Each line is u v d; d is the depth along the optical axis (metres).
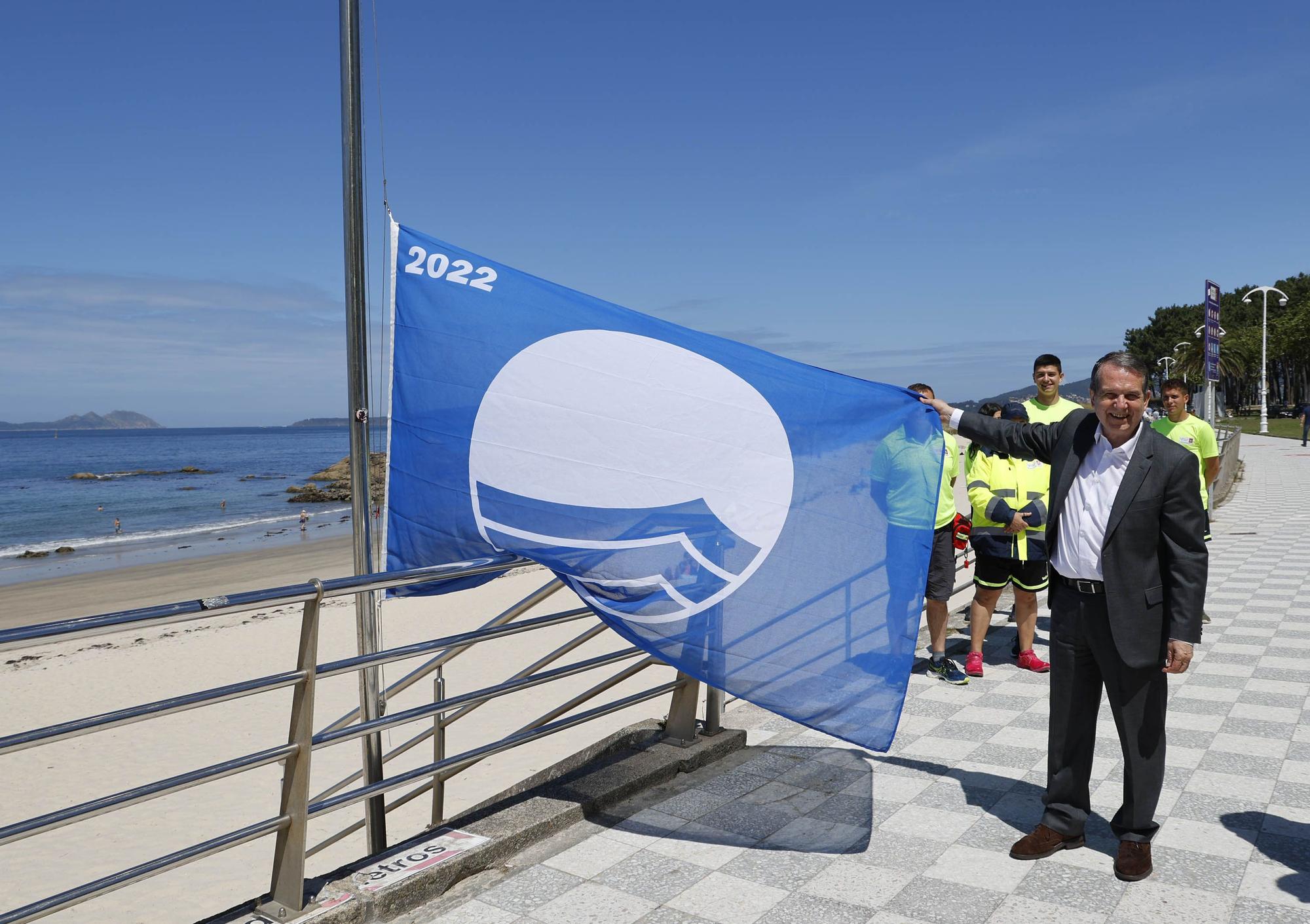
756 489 3.86
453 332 4.27
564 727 4.15
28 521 43.50
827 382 4.10
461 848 3.61
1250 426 64.31
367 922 3.20
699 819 4.08
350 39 4.01
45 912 2.59
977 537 6.33
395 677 11.02
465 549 4.05
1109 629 3.48
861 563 3.80
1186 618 3.31
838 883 3.47
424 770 3.54
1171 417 8.18
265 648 13.38
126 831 6.97
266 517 44.50
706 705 4.95
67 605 20.00
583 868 3.61
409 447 4.21
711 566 3.78
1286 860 3.58
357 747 8.52
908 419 3.97
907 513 3.85
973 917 3.22
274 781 7.83
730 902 3.34
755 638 3.71
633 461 3.91
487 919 3.25
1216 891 3.36
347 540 33.09
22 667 12.73
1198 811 4.05
